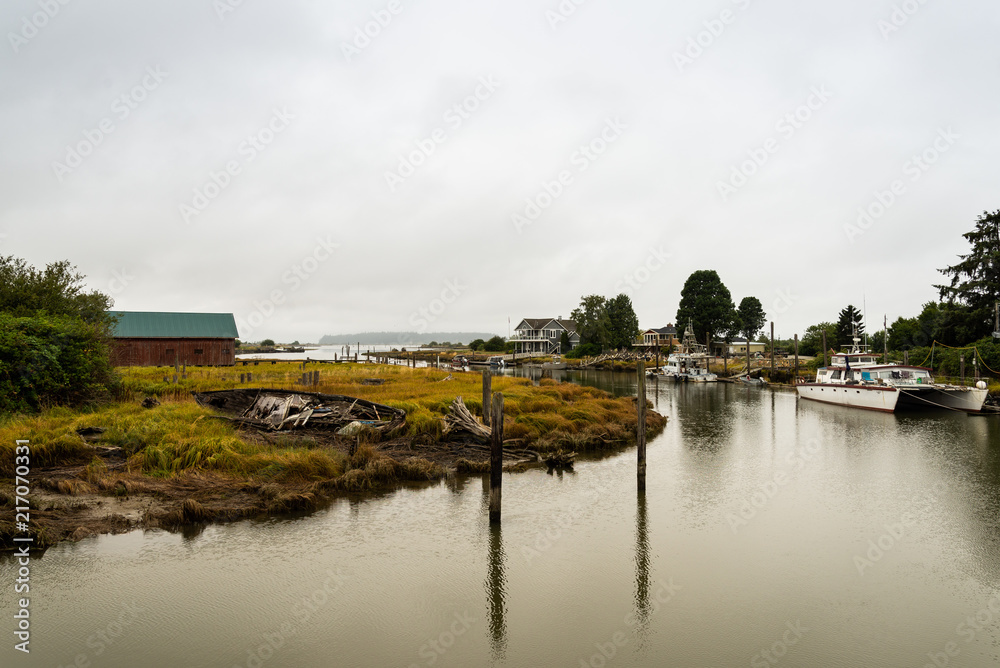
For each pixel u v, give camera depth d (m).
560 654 8.62
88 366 23.44
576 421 25.84
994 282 48.88
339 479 16.08
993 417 33.34
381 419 22.88
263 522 13.38
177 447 16.41
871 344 76.88
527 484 17.64
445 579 10.98
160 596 9.87
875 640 9.12
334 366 61.25
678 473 19.48
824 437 27.05
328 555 11.82
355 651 8.52
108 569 10.70
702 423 31.94
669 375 69.75
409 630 9.16
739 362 80.31
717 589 10.82
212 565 11.09
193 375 41.81
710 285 109.06
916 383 36.97
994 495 17.00
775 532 13.83
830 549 12.81
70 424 18.55
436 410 26.02
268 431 21.02
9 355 20.77
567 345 123.31
